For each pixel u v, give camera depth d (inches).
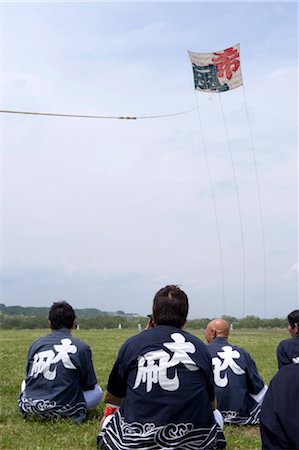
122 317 2206.0
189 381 207.0
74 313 340.5
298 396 146.2
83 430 307.1
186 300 223.3
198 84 700.0
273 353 778.8
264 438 146.8
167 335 214.5
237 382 319.0
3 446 282.5
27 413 324.2
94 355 719.7
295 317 305.6
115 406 226.7
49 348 326.3
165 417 202.4
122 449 205.0
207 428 207.2
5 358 678.5
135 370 210.2
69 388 322.3
